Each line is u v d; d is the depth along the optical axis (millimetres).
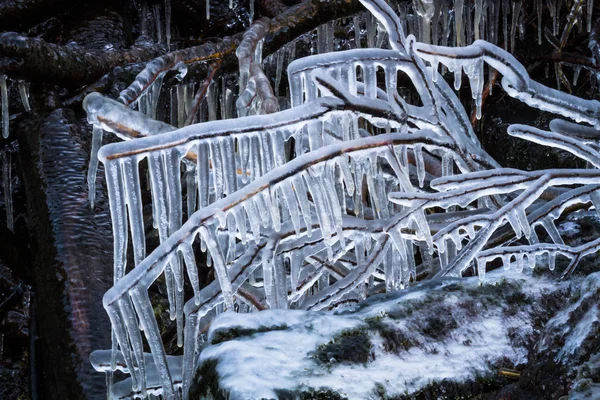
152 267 3289
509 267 3365
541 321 3119
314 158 3365
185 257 3342
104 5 6141
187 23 6715
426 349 2912
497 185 3502
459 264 3543
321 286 4301
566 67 6809
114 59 5414
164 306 5453
